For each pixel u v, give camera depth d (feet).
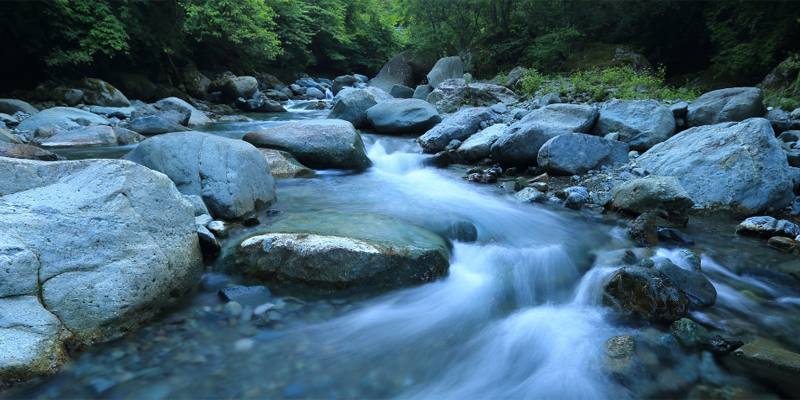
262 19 61.05
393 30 105.19
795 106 29.94
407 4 70.79
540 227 15.05
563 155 20.70
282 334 9.05
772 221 13.94
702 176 16.98
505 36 65.31
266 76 72.08
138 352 8.23
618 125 23.26
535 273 12.10
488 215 15.85
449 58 55.47
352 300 10.29
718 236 13.98
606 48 56.54
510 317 10.19
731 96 23.34
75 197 9.00
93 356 8.00
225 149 14.65
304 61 87.56
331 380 7.89
